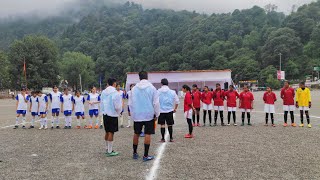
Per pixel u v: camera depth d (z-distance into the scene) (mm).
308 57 110250
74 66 106438
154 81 48062
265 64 111062
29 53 77375
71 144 10266
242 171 6422
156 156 8070
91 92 15344
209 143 9875
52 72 80188
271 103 14289
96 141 10836
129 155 8297
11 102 50594
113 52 154375
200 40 140375
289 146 9086
